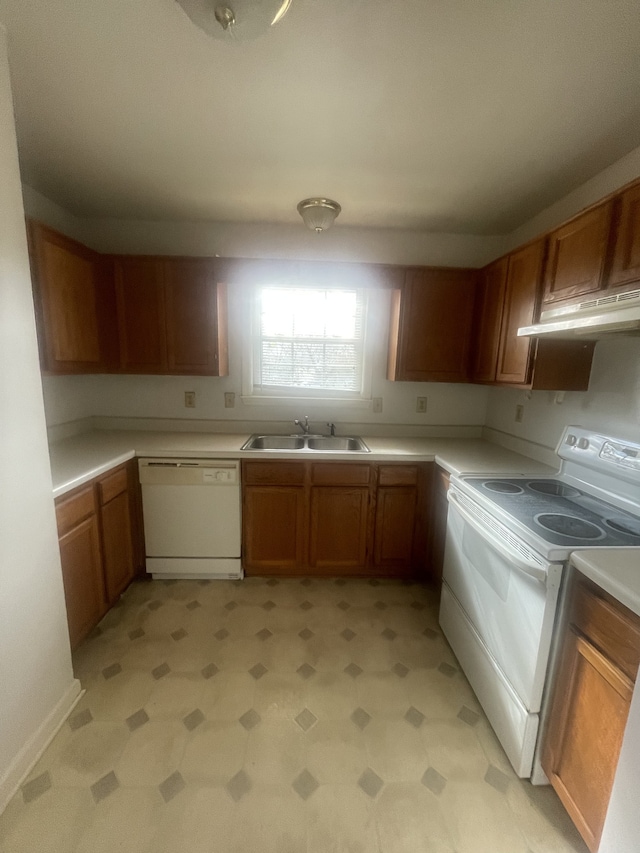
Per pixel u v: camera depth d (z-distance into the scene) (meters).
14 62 1.26
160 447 2.39
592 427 1.94
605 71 1.25
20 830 1.17
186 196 2.26
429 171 1.91
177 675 1.77
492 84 1.32
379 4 1.03
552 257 1.82
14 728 1.30
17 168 1.22
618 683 1.00
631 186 1.37
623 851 0.90
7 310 1.21
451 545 1.99
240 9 0.92
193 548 2.47
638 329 1.41
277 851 1.14
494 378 2.32
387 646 2.00
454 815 1.25
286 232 2.71
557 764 1.24
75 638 1.79
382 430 2.96
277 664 1.85
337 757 1.42
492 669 1.54
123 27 1.12
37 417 1.36
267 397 2.86
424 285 2.56
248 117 1.53
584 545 1.24
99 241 2.67
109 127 1.61
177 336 2.54
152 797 1.27
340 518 2.49
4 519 1.24
